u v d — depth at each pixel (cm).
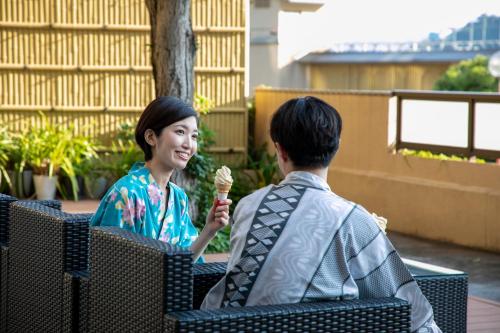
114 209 304
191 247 297
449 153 874
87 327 279
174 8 740
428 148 899
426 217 877
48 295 302
